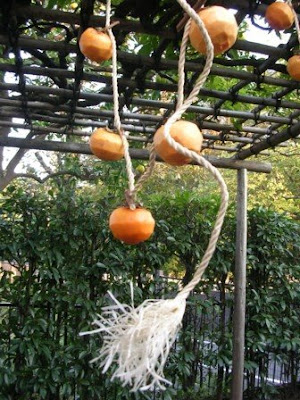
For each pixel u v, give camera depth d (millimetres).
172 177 7402
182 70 625
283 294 3789
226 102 2582
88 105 2332
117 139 808
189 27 642
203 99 2549
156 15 1537
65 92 2086
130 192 723
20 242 3051
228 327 3678
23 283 3135
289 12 1036
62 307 3172
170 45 1823
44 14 1475
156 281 3402
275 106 2201
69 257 3203
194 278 553
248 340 3645
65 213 3168
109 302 3215
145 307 545
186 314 3625
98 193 4285
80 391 3135
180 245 3420
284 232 3805
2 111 2484
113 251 3238
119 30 1506
